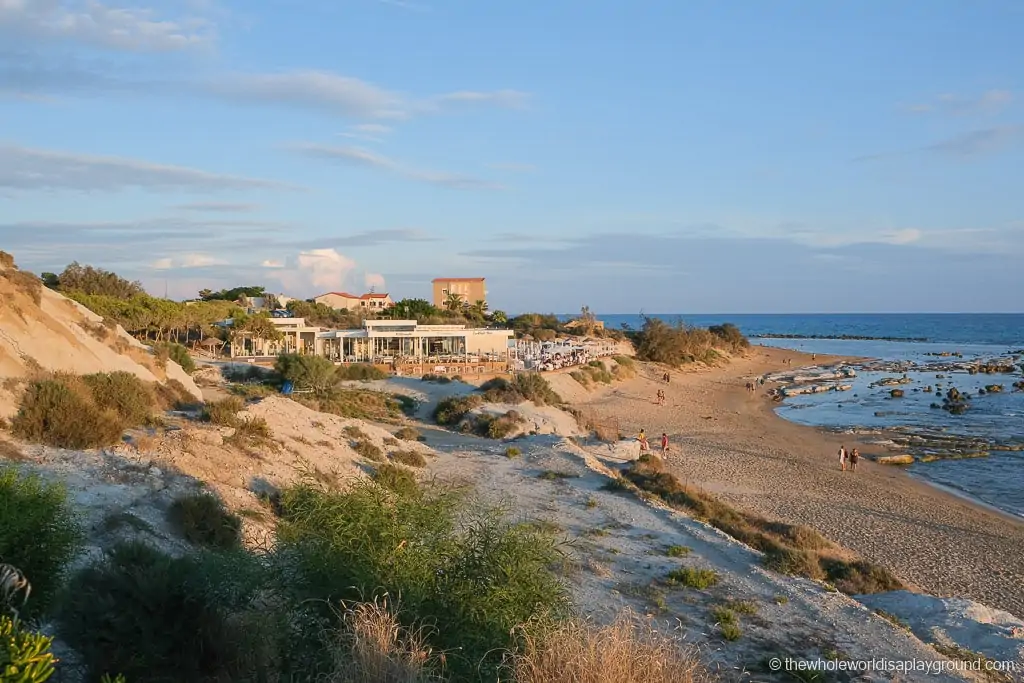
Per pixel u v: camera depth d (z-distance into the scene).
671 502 24.81
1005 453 44.09
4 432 15.66
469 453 32.72
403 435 35.66
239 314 77.69
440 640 7.86
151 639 6.87
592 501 23.44
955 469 39.59
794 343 190.25
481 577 8.80
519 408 43.66
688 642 13.13
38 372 19.16
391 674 6.81
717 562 18.28
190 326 72.25
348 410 41.78
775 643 13.52
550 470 28.75
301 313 103.38
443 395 50.62
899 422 57.62
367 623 7.23
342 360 68.38
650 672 7.41
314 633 7.72
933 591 19.58
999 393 76.94
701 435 48.56
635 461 33.91
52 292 25.97
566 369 71.12
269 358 64.44
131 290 87.00
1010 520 29.09
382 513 9.20
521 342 87.31
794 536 21.97
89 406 17.31
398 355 70.00
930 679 12.34
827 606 15.66
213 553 8.66
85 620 6.91
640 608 14.68
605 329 118.75
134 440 18.06
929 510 29.64
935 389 82.00
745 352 126.19
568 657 7.32
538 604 8.65
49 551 7.37
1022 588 20.30
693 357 104.19
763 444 45.59
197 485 15.71
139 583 7.20
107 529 11.86
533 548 9.37
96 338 25.95
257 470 18.73
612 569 17.03
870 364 118.25
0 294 21.27
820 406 68.31
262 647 7.43
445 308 126.38
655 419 55.84
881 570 18.95
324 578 8.27
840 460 40.72
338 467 22.92
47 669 4.52
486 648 7.78
